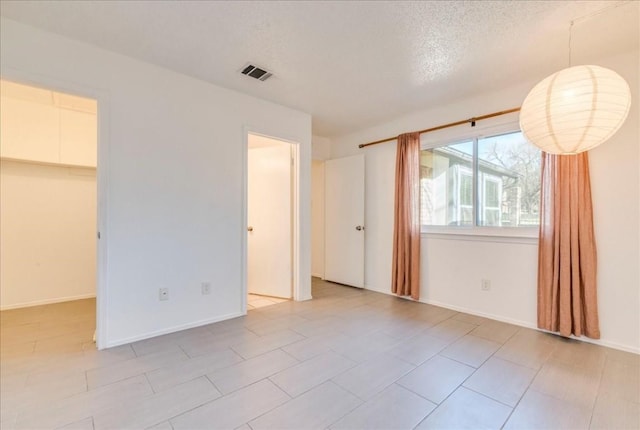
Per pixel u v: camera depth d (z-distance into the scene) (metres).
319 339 2.61
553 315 2.68
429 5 1.87
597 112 1.67
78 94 2.32
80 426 1.50
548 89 1.78
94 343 2.50
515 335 2.71
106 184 2.43
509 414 1.62
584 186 2.55
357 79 2.90
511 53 2.42
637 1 1.81
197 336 2.66
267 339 2.61
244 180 3.27
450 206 3.62
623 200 2.44
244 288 3.27
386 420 1.57
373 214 4.42
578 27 2.08
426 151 3.85
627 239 2.42
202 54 2.49
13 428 1.48
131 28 2.15
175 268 2.79
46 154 3.53
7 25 2.06
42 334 2.69
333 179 4.92
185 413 1.61
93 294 3.98
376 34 2.18
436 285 3.66
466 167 3.47
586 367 2.13
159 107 2.70
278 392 1.81
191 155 2.89
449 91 3.17
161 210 2.71
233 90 3.17
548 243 2.72
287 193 4.02
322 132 4.73
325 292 4.30
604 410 1.66
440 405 1.70
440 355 2.31
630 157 2.41
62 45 2.25
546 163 2.75
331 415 1.60
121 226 2.50
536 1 1.83
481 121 3.26
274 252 4.08
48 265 3.70
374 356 2.29
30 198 3.59
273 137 3.54
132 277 2.55
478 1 1.83
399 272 3.88
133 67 2.56
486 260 3.23
